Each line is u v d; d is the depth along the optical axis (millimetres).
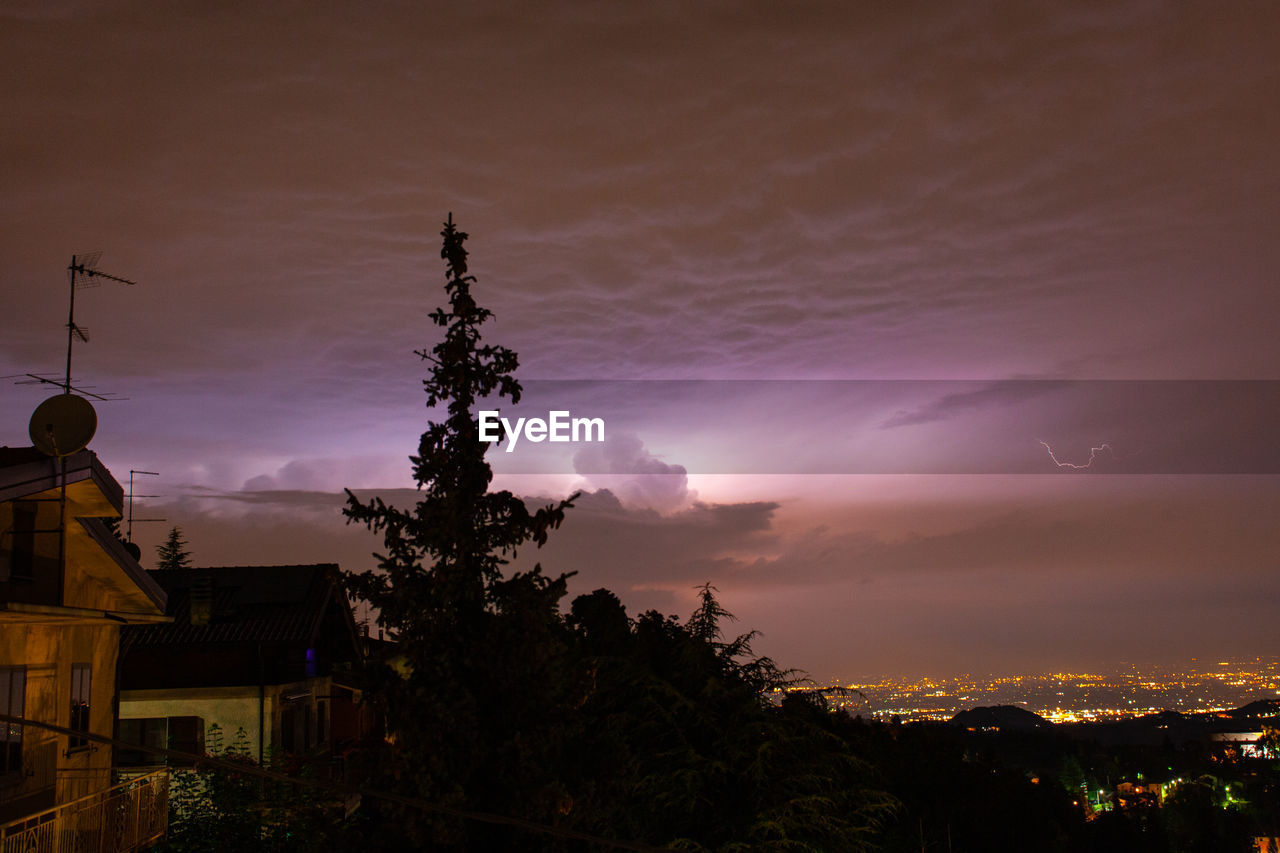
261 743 26000
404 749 9188
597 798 10016
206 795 19281
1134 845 64062
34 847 12594
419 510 9977
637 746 18094
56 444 13852
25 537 14922
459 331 10438
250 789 19172
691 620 19625
